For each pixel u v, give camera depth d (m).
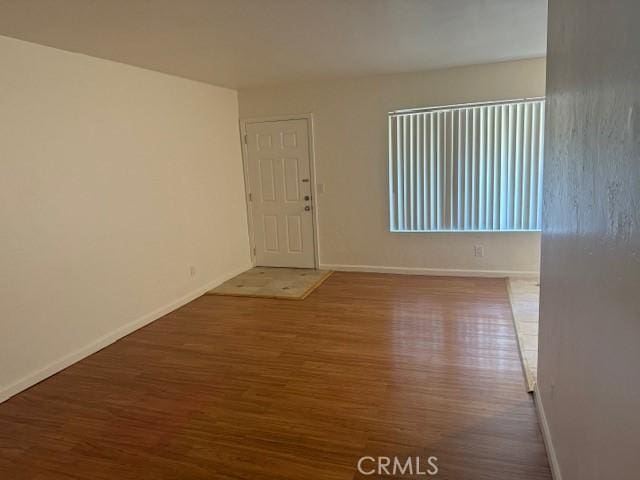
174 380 3.04
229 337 3.76
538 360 2.49
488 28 3.38
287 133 5.68
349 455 2.18
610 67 1.19
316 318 4.10
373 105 5.27
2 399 2.86
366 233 5.61
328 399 2.70
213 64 4.17
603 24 1.26
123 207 3.93
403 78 5.10
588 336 1.41
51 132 3.26
